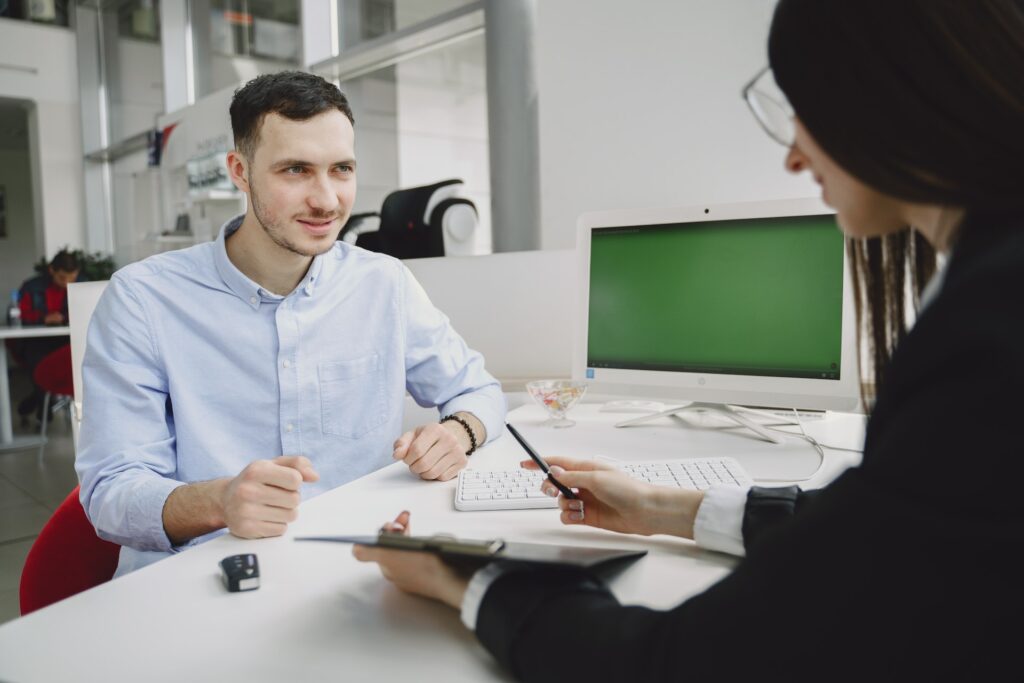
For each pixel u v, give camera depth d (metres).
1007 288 0.36
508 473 1.04
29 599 1.06
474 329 1.94
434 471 1.06
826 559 0.39
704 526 0.74
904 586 0.37
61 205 7.65
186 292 1.25
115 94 7.58
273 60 5.23
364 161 4.64
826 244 1.30
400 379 1.41
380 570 0.72
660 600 0.64
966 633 0.36
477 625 0.54
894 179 0.43
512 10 2.84
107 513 0.98
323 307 1.34
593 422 1.48
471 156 4.73
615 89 2.44
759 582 0.42
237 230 1.31
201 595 0.67
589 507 0.83
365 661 0.55
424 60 4.64
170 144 6.11
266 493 0.82
